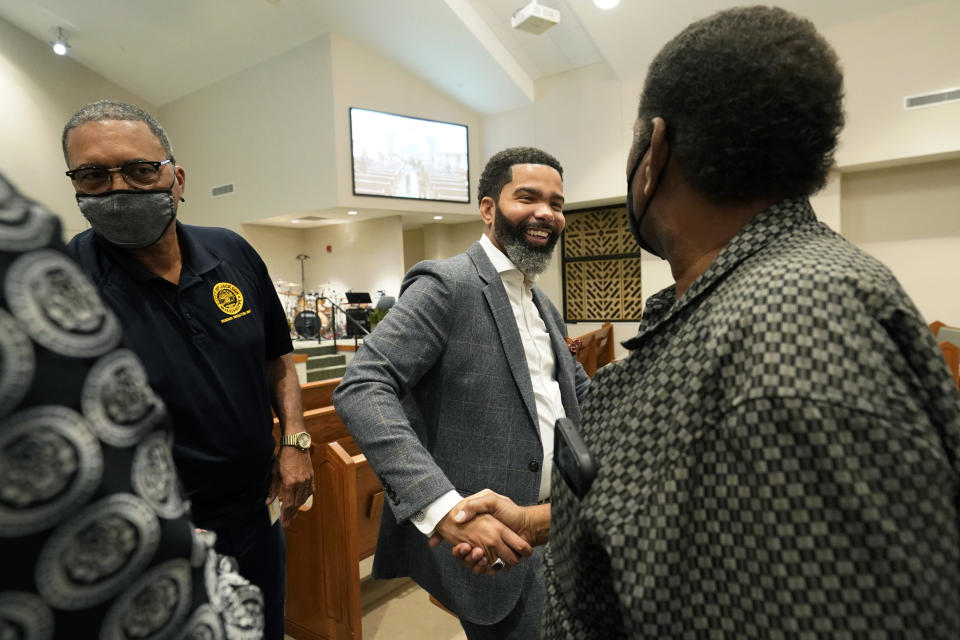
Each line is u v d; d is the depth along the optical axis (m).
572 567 0.53
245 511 1.28
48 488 0.30
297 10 7.65
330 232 10.34
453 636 2.22
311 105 8.13
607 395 0.56
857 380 0.36
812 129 0.47
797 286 0.40
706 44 0.49
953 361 3.38
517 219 1.26
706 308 0.47
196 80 9.62
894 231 6.04
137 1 7.97
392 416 1.03
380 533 1.29
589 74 7.66
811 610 0.35
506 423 1.19
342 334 10.22
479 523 0.93
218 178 9.70
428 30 7.32
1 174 0.33
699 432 0.41
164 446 0.38
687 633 0.40
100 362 0.34
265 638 1.37
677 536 0.41
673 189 0.54
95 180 1.11
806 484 0.35
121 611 0.33
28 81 9.15
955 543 0.35
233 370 1.25
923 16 5.34
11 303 0.30
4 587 0.29
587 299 8.41
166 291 1.20
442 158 8.61
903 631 0.34
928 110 5.38
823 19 5.75
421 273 1.23
